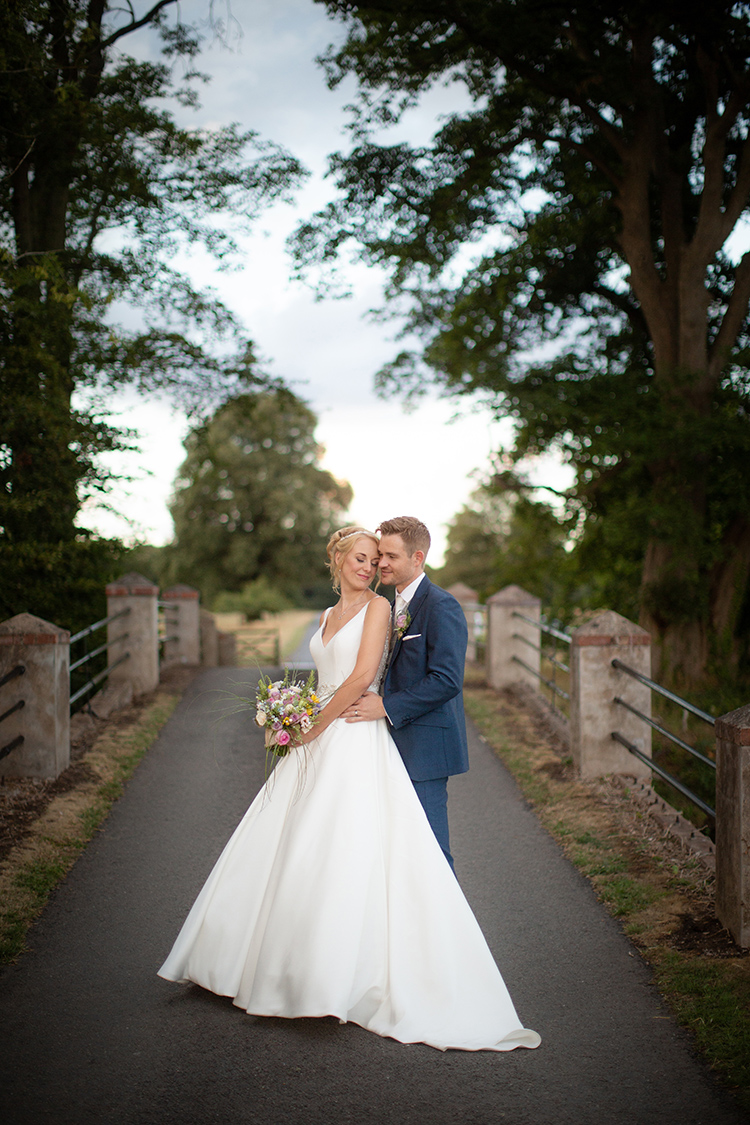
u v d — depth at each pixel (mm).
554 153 12797
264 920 3322
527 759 7246
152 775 6734
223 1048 3053
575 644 6625
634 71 11227
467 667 12453
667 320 11953
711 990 3414
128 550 9359
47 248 9648
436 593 3564
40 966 3684
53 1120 2656
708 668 12273
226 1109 2721
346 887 3148
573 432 12125
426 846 3264
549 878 4789
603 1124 2654
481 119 11703
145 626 9828
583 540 13938
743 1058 2959
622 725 6559
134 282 10180
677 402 11234
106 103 9477
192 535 46875
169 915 4223
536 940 4020
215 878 3453
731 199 11523
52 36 8875
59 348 8766
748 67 11047
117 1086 2836
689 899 4297
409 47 10695
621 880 4625
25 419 7906
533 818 5871
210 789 6387
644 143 11539
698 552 11812
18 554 7918
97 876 4715
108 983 3533
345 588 3592
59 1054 3018
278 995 3148
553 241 12859
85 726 7789
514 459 13094
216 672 11516
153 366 10617
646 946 3895
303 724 3369
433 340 14312
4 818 5410
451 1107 2744
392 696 3422
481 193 12180
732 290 12117
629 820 5543
